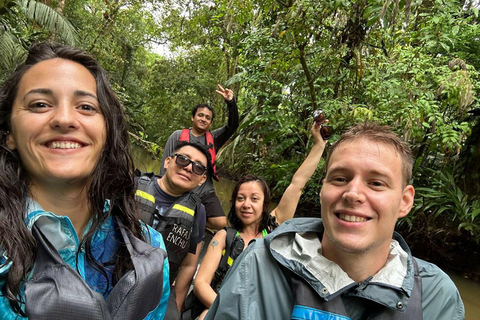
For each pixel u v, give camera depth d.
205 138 3.67
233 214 2.49
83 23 12.54
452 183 5.01
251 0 5.96
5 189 0.81
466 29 5.30
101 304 0.77
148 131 15.41
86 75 0.91
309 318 0.89
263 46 6.07
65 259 0.86
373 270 0.97
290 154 7.45
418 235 5.16
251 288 1.00
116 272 0.93
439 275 1.00
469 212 4.83
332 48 5.86
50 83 0.84
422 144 5.48
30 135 0.82
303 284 0.93
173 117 14.20
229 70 12.03
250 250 1.07
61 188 0.89
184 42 13.50
